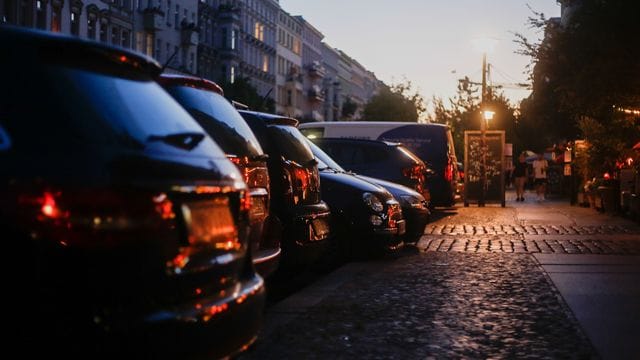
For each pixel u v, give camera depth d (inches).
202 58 3403.1
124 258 147.2
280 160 364.2
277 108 4810.5
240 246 189.2
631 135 1012.5
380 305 352.2
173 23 2992.1
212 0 3587.6
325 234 392.5
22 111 146.3
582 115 1039.0
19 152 143.0
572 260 512.4
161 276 154.7
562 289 394.9
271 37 4655.5
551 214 1016.9
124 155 150.9
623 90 859.4
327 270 489.4
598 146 1074.1
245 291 183.3
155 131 164.9
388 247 500.7
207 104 288.4
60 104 149.3
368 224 492.1
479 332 299.9
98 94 158.9
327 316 327.3
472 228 778.2
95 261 143.9
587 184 1139.3
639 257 529.3
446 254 547.8
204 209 171.2
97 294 144.5
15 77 149.2
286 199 363.6
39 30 160.2
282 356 261.3
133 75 177.5
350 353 266.5
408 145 1051.3
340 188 495.5
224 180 178.7
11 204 140.3
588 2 825.5
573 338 290.2
